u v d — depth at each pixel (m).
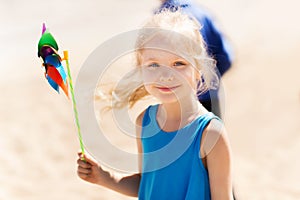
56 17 15.91
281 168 6.06
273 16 12.85
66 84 2.43
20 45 13.60
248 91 8.28
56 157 6.88
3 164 6.70
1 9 17.06
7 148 7.22
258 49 10.23
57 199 5.68
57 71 2.38
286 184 5.72
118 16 14.89
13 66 11.80
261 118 7.41
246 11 13.59
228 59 3.31
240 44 10.65
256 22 12.46
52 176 6.30
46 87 9.83
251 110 7.62
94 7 16.31
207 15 3.25
